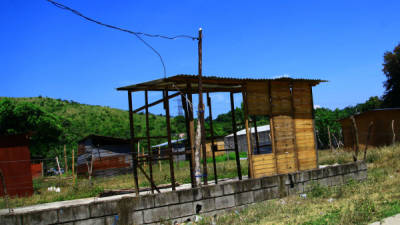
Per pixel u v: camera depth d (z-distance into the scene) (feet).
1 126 108.27
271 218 27.94
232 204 32.73
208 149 132.98
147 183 54.03
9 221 23.43
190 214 30.01
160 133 202.80
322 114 123.75
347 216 25.13
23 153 53.47
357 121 87.92
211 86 39.88
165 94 39.65
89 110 294.05
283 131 41.75
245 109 38.88
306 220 25.80
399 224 22.62
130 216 27.17
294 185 38.24
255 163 38.65
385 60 148.97
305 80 43.68
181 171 68.80
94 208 25.89
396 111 80.84
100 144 91.30
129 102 39.22
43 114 116.26
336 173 42.86
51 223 24.40
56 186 61.31
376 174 47.39
